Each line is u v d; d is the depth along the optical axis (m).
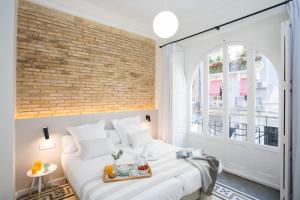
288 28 2.04
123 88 3.55
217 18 3.01
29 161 2.36
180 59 3.81
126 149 2.75
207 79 3.45
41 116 2.57
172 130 3.63
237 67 3.00
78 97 2.94
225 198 2.26
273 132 2.59
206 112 3.47
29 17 2.46
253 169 2.78
